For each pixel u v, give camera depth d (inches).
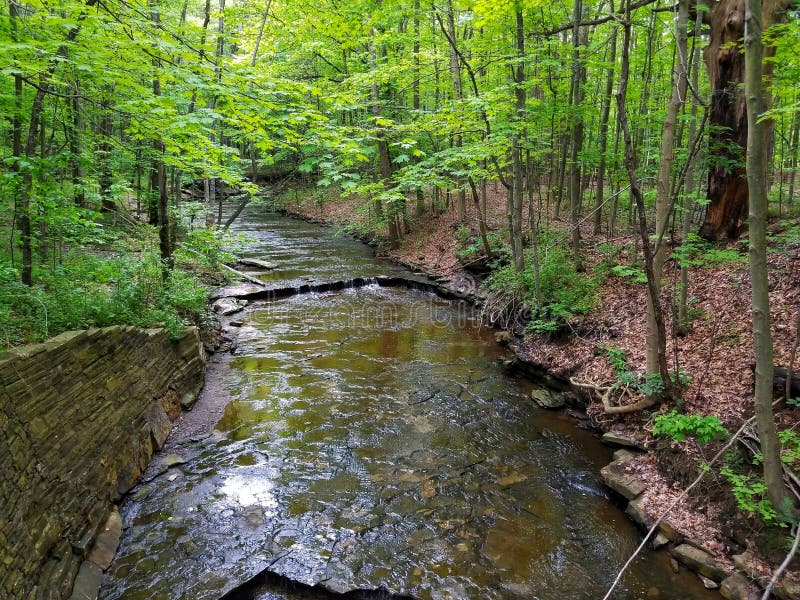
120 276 296.8
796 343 218.5
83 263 299.7
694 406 253.9
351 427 303.6
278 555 200.4
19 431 159.3
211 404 324.2
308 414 317.4
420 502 237.1
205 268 585.6
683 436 220.7
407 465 267.3
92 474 202.5
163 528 212.7
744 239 371.6
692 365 281.3
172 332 313.7
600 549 207.8
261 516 223.0
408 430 302.7
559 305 398.9
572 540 213.2
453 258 654.5
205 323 400.8
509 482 254.4
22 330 204.1
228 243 468.4
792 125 495.8
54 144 381.1
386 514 227.6
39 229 294.2
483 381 373.7
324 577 189.6
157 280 359.3
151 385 275.7
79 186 315.3
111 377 232.5
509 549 207.5
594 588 187.5
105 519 205.6
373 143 725.3
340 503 234.2
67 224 277.9
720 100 363.3
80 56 206.4
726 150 364.5
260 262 691.4
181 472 252.2
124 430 237.0
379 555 202.4
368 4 464.1
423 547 207.5
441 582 189.0
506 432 303.0
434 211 831.7
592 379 322.3
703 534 200.2
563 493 245.4
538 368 374.9
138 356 265.7
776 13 328.2
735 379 256.4
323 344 438.6
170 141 241.4
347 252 810.2
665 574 192.9
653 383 270.2
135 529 211.5
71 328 223.0
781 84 294.5
